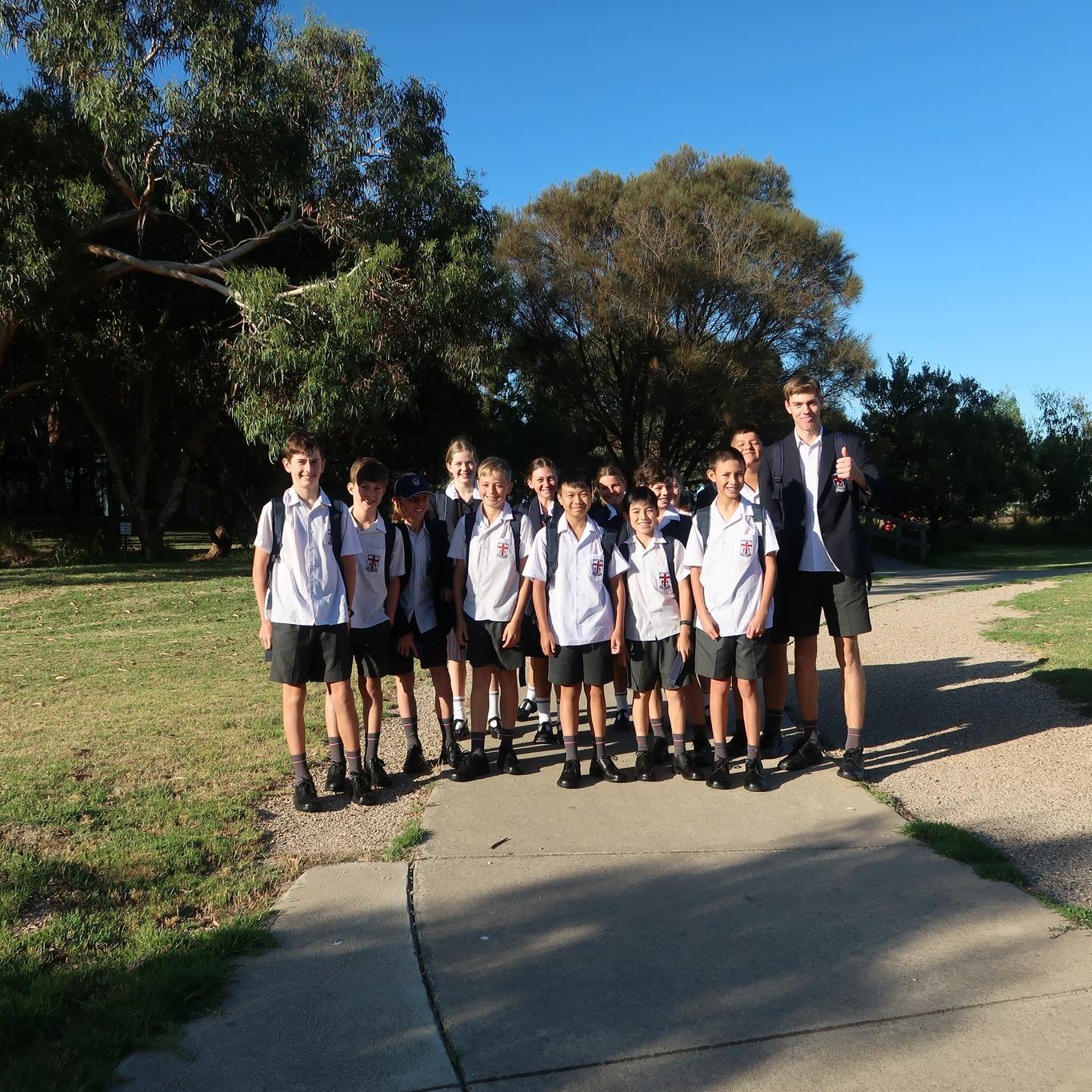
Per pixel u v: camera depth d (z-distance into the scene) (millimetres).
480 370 19344
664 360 28422
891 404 30625
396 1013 2963
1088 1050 2697
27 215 16688
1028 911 3531
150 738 6141
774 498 5531
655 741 5898
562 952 3334
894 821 4547
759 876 3945
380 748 6176
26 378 23453
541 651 5449
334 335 16766
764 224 28594
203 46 16281
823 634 10383
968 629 9898
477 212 19359
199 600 13734
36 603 13500
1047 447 33062
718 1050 2760
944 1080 2594
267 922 3555
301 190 17938
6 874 3877
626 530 5637
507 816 4738
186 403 22906
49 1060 2672
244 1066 2707
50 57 16406
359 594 5230
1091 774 5066
